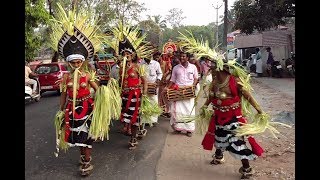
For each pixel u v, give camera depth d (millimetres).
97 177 5348
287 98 12180
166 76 9531
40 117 10594
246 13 19594
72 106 5230
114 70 8109
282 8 18969
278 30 24062
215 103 5031
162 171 5434
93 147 6910
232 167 5543
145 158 6168
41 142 7438
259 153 4840
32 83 13836
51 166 5863
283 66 22609
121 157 6270
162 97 9602
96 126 5254
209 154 6246
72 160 6184
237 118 4949
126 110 6688
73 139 5223
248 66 24469
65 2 18328
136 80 6715
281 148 6410
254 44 28719
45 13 17172
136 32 6828
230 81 4902
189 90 7543
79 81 5242
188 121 5859
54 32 5332
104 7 22625
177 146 6809
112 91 5828
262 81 18453
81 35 5219
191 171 5398
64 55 5332
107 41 6859
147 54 7281
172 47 10133
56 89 16219
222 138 5020
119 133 8039
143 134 7555
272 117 8898
